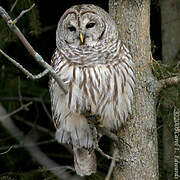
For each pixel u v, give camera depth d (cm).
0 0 1147
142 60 970
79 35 993
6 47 1259
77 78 966
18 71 1320
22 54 1285
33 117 1527
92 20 1000
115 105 971
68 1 1284
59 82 830
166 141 1112
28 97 1485
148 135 971
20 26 1134
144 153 970
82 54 981
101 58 973
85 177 1209
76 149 1058
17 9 1114
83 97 968
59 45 1029
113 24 986
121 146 976
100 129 929
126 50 970
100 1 1245
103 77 963
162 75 1030
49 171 1222
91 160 1061
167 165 1109
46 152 1479
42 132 1480
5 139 1387
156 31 1262
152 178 973
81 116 995
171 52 1167
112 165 765
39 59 777
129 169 970
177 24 1172
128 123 975
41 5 1291
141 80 970
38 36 1270
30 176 1231
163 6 1189
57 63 1005
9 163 1374
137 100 971
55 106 1024
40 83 1448
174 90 1067
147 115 971
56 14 1312
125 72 960
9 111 1483
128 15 972
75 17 1013
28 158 1405
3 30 1128
